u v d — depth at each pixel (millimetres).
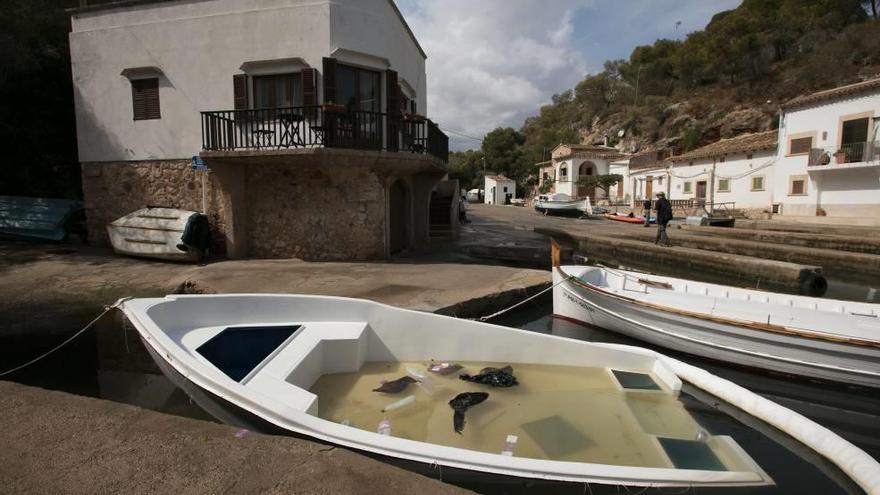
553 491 2652
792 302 7094
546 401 4273
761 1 51094
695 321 6613
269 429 3117
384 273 10203
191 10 11867
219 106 11953
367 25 11750
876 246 16031
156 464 2479
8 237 13266
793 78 40938
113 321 7309
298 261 11852
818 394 5695
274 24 11406
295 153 10477
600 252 19438
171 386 4020
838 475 3217
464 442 3598
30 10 14141
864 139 23359
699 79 53219
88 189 13203
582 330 8195
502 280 9531
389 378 4797
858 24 38656
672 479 2807
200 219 11359
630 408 4141
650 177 39656
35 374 5484
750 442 3670
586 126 75625
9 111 14836
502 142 68000
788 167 27312
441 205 19406
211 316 5047
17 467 2447
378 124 11727
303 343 4715
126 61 12453
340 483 2320
